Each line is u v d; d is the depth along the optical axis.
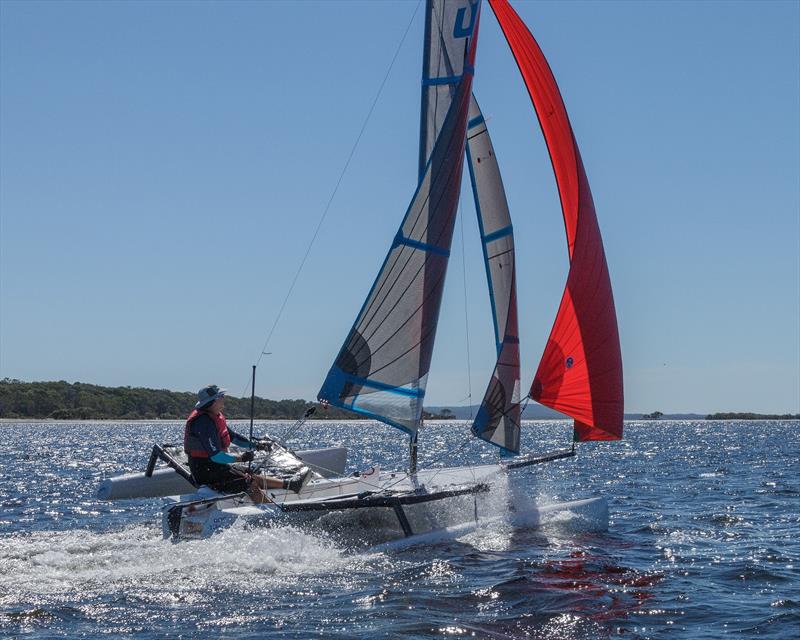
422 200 10.45
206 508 9.17
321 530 9.05
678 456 35.41
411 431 10.74
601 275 11.04
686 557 9.63
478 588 7.84
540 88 11.45
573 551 9.64
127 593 7.57
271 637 6.41
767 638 6.56
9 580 7.99
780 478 21.86
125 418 113.94
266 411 114.25
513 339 11.30
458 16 10.75
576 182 11.13
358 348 10.38
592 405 10.96
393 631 6.57
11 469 27.81
